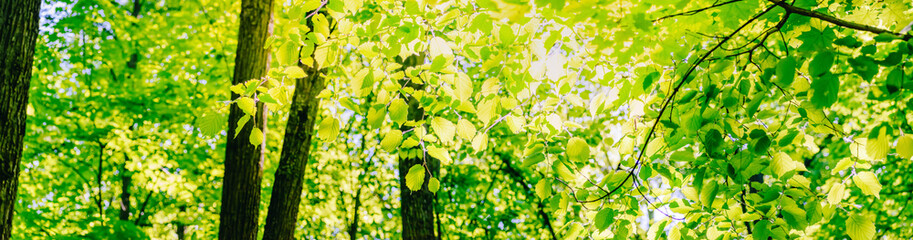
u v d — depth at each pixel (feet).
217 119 9.56
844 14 9.94
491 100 9.86
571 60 9.84
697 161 10.14
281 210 18.98
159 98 30.14
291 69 9.46
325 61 9.52
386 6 9.61
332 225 37.29
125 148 28.78
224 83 32.58
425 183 27.27
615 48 7.17
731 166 9.27
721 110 10.25
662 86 9.97
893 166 26.78
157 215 33.35
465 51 9.46
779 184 10.65
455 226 38.65
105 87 31.50
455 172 39.01
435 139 10.29
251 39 17.65
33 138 28.37
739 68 9.70
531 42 9.00
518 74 9.64
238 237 16.74
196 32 32.01
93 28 29.99
